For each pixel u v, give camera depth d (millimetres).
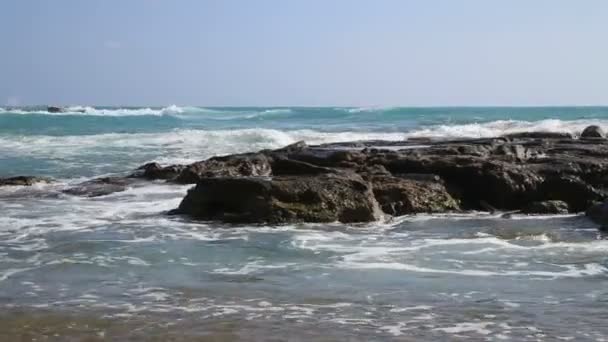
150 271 10148
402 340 7020
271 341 7000
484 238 12664
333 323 7586
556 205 16000
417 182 16609
